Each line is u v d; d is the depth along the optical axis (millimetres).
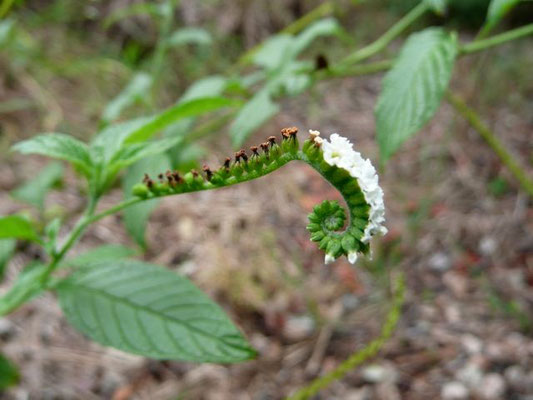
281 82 167
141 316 115
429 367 223
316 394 213
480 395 211
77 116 328
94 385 204
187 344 111
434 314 245
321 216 86
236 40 421
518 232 288
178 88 374
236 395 211
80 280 120
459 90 414
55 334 217
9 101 314
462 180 326
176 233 272
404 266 271
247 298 240
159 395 206
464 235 288
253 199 300
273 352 228
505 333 235
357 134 364
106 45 387
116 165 115
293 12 447
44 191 189
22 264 235
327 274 264
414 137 367
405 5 492
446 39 136
